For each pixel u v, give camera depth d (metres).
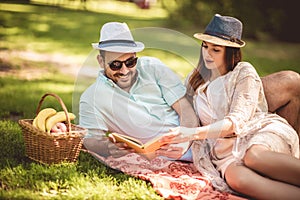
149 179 4.09
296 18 11.13
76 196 3.79
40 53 9.24
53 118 4.34
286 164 3.83
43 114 4.37
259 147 3.98
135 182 4.07
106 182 4.08
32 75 7.90
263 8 11.17
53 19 11.88
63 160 4.34
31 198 3.72
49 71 8.20
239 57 4.34
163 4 13.48
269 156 3.87
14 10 12.45
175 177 4.17
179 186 4.02
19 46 9.60
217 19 4.29
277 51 10.13
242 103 4.17
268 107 4.54
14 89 7.08
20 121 4.40
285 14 11.15
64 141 4.28
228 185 4.03
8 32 10.57
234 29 4.27
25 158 4.49
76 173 4.14
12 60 8.66
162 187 4.01
